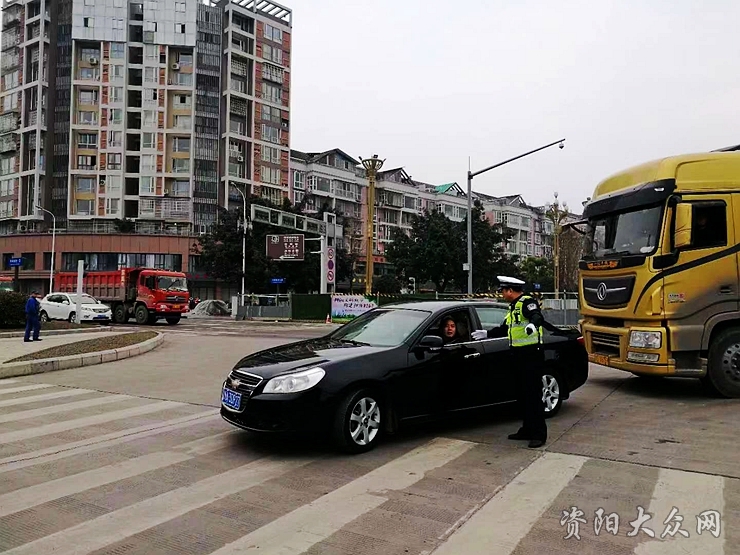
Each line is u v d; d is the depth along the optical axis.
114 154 62.38
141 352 14.82
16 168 64.38
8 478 5.10
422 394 6.27
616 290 8.87
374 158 31.34
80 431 6.77
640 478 4.94
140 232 59.88
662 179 8.30
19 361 11.48
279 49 70.50
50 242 59.31
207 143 64.12
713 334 8.45
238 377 6.04
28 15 64.31
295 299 34.75
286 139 70.75
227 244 50.38
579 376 7.64
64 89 62.50
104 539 3.84
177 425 7.06
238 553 3.62
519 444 6.10
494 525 4.02
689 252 8.26
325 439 5.93
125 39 62.91
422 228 55.94
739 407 7.84
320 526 4.02
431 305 7.02
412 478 5.02
